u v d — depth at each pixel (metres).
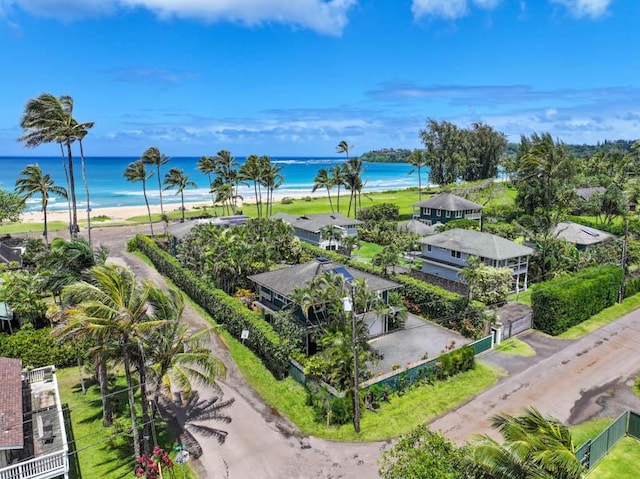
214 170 98.81
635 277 49.50
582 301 40.34
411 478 15.55
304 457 23.78
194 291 48.09
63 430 23.75
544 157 64.75
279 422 26.97
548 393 29.38
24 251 64.00
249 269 49.19
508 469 14.48
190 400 29.44
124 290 22.33
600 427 25.73
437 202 84.12
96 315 20.84
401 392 29.41
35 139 50.19
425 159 125.38
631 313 43.66
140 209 124.50
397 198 137.88
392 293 39.59
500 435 24.94
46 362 33.50
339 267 40.22
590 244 59.19
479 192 114.44
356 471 22.59
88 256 29.33
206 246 52.41
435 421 26.53
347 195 152.12
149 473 21.94
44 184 68.75
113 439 25.47
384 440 25.03
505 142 142.88
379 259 50.12
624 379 31.08
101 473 22.89
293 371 31.78
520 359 34.16
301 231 74.94
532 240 57.94
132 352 23.08
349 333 30.86
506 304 45.53
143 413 23.05
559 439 15.55
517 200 86.69
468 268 45.47
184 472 22.75
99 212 117.94
